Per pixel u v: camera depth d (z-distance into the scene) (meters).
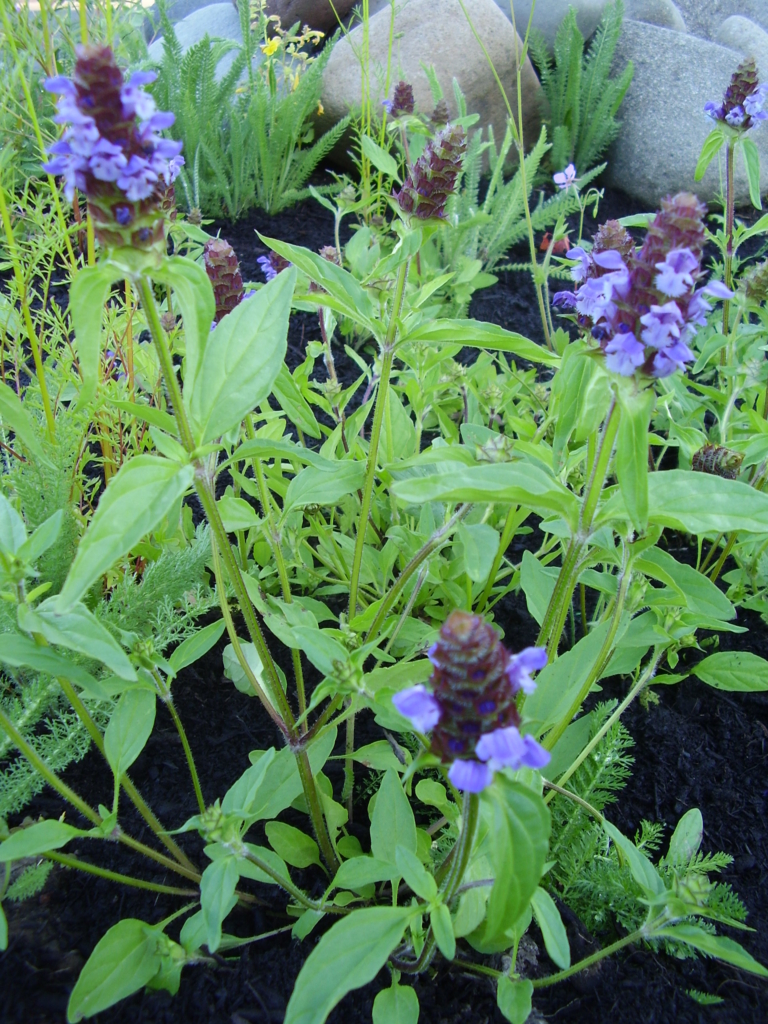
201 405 0.23
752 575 0.42
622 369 0.21
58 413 0.36
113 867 0.30
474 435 0.29
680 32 0.90
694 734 0.38
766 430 0.41
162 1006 0.26
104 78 0.18
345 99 0.81
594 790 0.33
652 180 0.89
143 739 0.25
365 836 0.33
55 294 0.58
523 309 0.70
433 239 0.66
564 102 0.87
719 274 0.60
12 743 0.28
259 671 0.35
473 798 0.19
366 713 0.38
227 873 0.22
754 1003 0.28
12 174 0.35
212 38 0.74
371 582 0.42
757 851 0.34
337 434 0.37
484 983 0.28
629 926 0.29
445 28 0.80
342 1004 0.26
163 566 0.33
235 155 0.73
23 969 0.26
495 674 0.16
